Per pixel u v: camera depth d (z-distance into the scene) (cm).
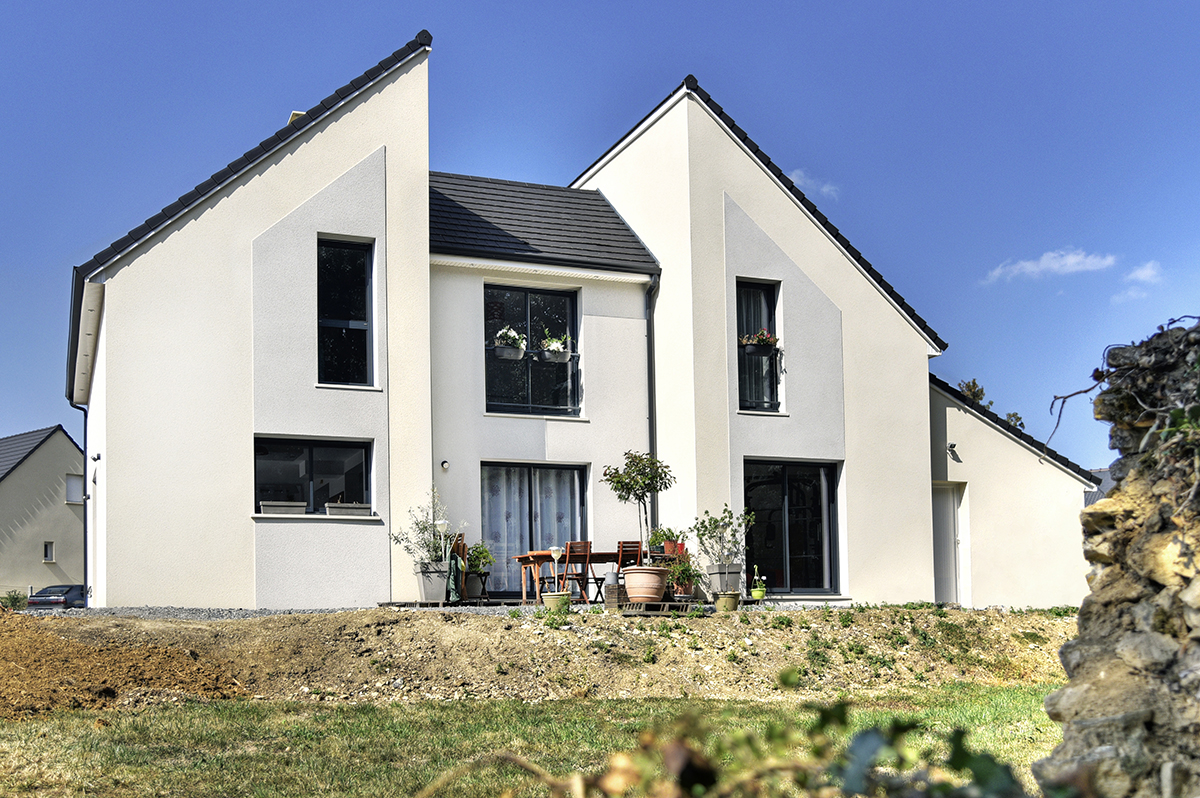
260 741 852
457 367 1719
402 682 1106
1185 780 377
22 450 3828
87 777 716
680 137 1811
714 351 1767
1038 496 2038
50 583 3769
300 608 1518
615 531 1792
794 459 1819
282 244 1570
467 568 1636
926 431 1922
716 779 224
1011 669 1373
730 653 1291
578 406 1817
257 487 1554
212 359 1511
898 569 1866
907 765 240
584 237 1888
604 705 1059
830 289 1878
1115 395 487
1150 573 430
